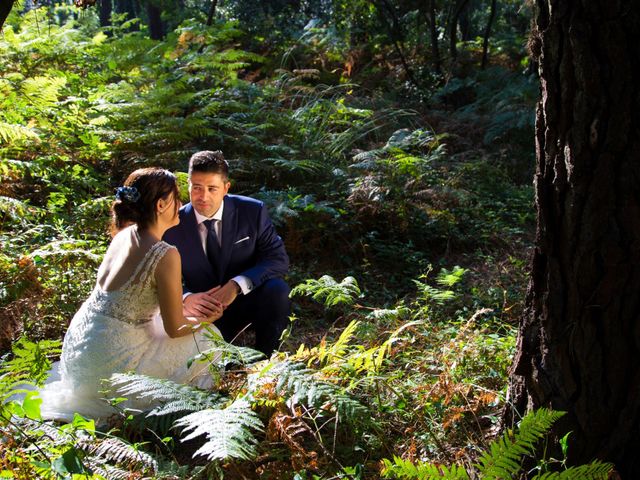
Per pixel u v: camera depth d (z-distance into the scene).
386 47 14.16
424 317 4.30
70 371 3.25
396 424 2.97
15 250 4.52
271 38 13.99
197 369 3.44
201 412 2.51
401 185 6.80
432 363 3.49
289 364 2.86
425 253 6.20
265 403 2.88
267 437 2.79
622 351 2.43
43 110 6.68
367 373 3.26
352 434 2.88
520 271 5.69
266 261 3.96
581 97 2.29
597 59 2.25
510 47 15.04
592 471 2.19
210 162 3.78
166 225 3.36
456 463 2.62
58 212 5.44
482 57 13.91
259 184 6.72
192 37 10.16
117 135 6.65
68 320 4.16
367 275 5.58
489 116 10.23
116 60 8.81
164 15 17.06
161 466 2.56
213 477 2.59
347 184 6.80
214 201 3.82
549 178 2.45
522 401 2.71
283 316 3.96
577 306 2.45
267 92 8.68
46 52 8.30
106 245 5.02
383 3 14.32
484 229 6.53
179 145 7.10
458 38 16.66
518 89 10.95
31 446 2.36
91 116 6.95
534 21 2.45
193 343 3.47
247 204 4.00
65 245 4.50
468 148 9.34
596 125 2.28
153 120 7.21
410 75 12.59
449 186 7.20
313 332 4.59
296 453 2.57
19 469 2.30
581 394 2.51
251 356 2.97
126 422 2.89
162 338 3.43
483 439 2.81
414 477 2.33
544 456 2.40
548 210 2.47
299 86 9.64
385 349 3.25
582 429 2.53
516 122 9.47
